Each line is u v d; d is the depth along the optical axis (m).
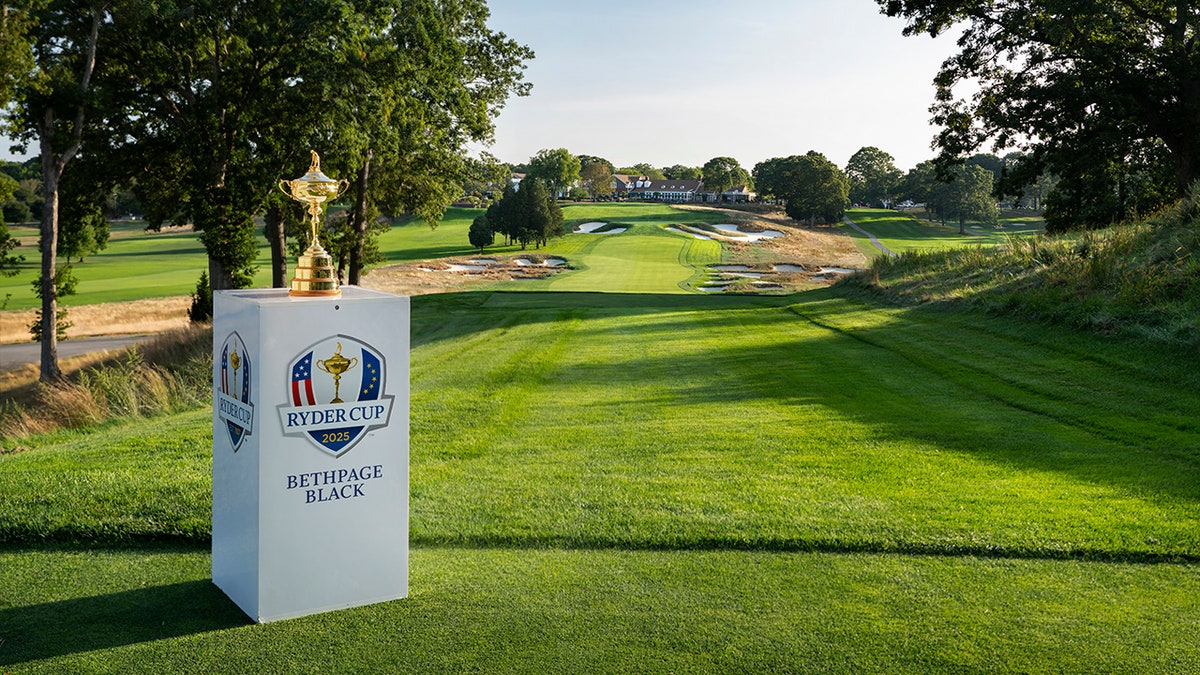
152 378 13.58
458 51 31.94
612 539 5.59
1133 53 29.84
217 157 27.97
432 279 66.25
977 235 115.94
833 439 8.45
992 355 12.85
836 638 4.11
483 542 5.62
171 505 6.11
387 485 4.62
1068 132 31.72
